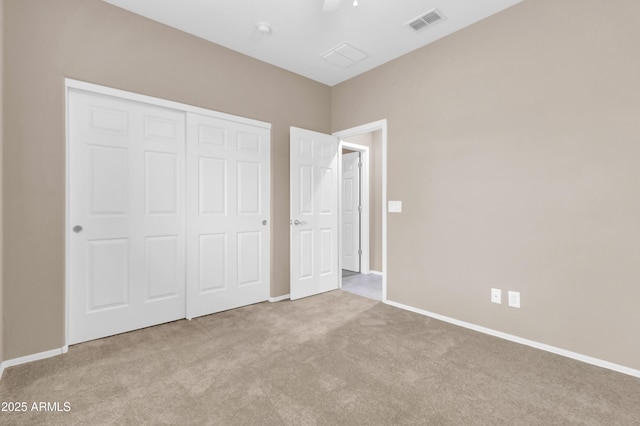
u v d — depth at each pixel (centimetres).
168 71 279
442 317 298
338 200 414
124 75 256
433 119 305
